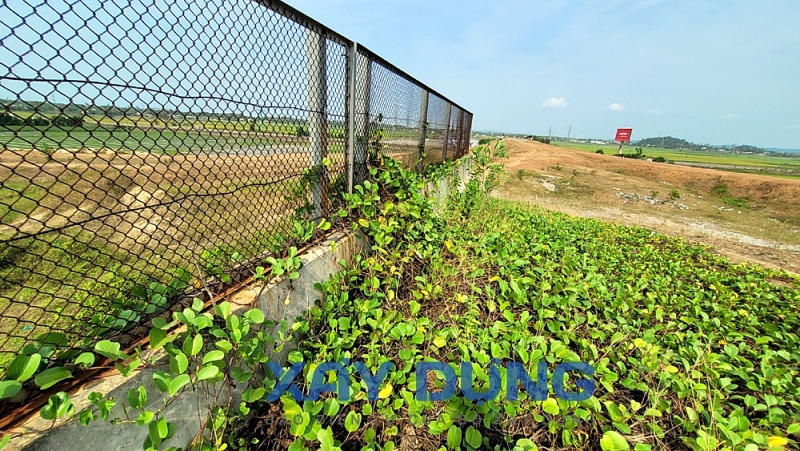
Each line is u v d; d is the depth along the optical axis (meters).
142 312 1.24
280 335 1.60
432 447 1.53
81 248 1.41
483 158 5.44
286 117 1.81
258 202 1.76
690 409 1.57
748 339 2.60
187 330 1.25
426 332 2.05
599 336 2.18
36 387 0.96
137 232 1.62
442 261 2.88
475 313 2.26
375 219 2.70
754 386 1.83
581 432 1.55
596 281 2.89
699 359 1.90
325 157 2.21
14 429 0.85
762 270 4.62
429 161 5.44
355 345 2.04
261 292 1.58
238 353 1.33
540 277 2.94
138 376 1.09
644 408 1.84
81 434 0.94
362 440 1.55
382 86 3.04
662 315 2.61
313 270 2.00
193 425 1.26
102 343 0.98
